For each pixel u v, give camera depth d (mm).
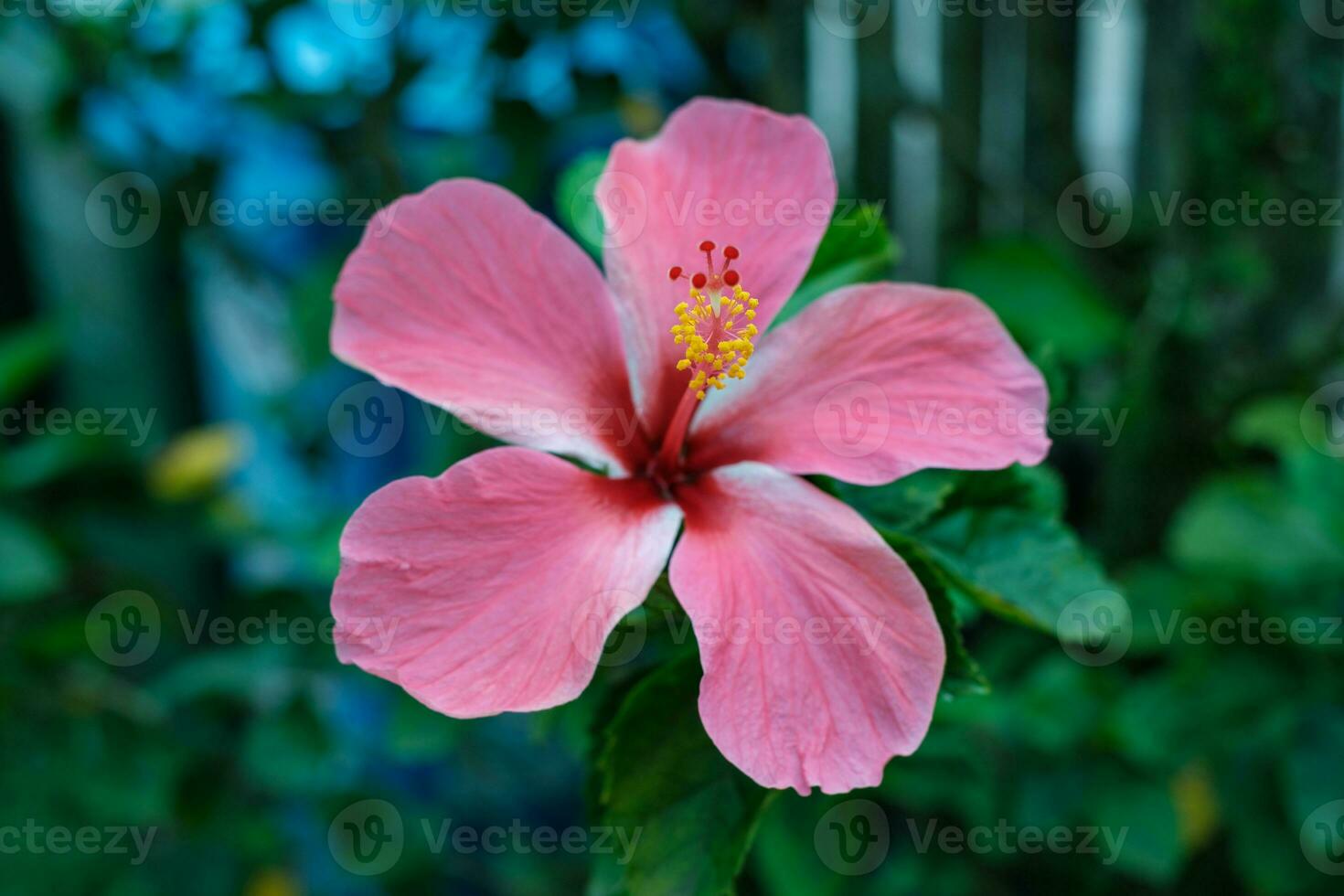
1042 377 418
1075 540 423
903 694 385
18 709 623
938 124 745
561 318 412
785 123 415
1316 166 739
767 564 397
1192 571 646
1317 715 573
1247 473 744
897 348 411
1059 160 763
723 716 382
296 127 722
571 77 680
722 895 390
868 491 416
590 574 392
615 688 417
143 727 615
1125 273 770
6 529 608
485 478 392
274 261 815
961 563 423
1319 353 744
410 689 378
